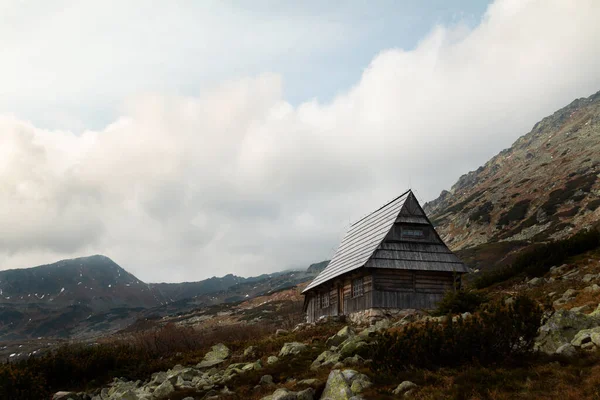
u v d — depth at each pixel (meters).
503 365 14.15
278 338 28.08
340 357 18.44
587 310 19.03
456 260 33.69
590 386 11.64
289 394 14.27
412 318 27.73
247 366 20.55
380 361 15.64
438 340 15.19
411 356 15.27
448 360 15.02
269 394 15.98
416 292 32.72
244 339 31.17
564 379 12.40
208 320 97.06
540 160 173.38
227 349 25.91
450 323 15.68
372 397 13.20
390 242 33.88
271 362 21.06
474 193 183.88
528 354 14.57
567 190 118.38
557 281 29.00
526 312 14.70
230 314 102.38
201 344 30.48
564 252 34.06
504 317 14.79
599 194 106.62
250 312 97.38
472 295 25.09
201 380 19.53
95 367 24.48
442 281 33.41
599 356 13.18
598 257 31.28
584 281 26.14
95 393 21.84
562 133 198.50
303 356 20.78
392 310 31.97
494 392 12.28
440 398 12.55
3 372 20.02
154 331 32.00
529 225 109.94
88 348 27.22
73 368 23.89
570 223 96.00
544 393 11.86
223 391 17.53
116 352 26.59
